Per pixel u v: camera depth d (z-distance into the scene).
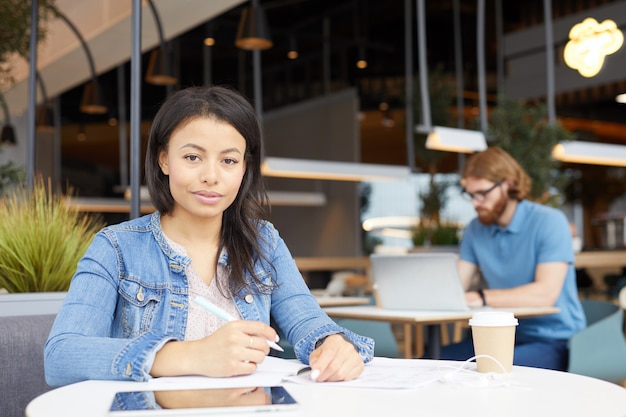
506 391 1.05
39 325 1.71
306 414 0.90
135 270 1.36
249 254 1.43
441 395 1.02
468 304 2.72
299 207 12.87
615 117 12.48
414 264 2.66
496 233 2.93
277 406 0.92
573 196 14.66
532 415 0.89
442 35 11.65
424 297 2.66
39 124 8.28
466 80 11.77
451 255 2.56
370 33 11.43
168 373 1.14
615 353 2.60
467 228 3.09
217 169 1.31
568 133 6.30
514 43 11.54
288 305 1.46
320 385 1.10
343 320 3.23
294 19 10.69
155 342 1.16
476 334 1.25
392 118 12.85
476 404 0.96
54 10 4.93
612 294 7.42
